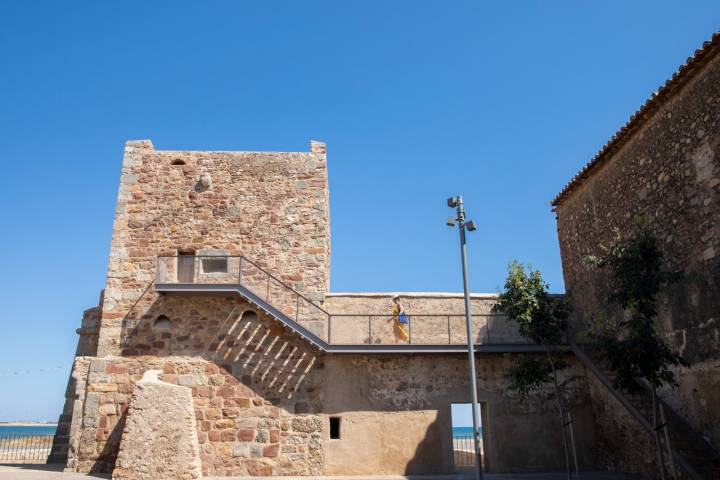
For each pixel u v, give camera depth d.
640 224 10.55
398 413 14.95
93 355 18.91
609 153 14.13
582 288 15.68
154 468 12.99
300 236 16.38
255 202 16.58
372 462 14.55
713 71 10.67
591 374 15.33
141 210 16.31
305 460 14.45
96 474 13.92
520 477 13.97
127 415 13.32
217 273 15.89
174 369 14.92
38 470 14.88
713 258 10.54
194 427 13.96
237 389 14.85
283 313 14.75
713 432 10.51
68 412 18.53
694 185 11.15
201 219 16.33
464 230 12.67
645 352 8.84
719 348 10.34
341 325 15.86
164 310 15.38
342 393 14.97
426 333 16.02
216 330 15.26
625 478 13.07
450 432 14.94
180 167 16.77
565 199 16.84
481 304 16.56
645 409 12.59
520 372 12.43
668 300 11.80
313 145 17.34
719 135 10.46
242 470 14.26
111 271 15.70
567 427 15.17
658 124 12.36
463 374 15.41
